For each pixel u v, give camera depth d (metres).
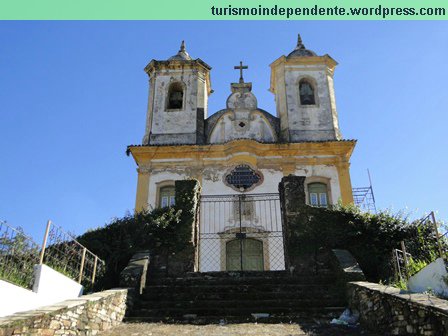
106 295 8.35
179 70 24.42
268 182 20.22
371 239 12.35
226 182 20.27
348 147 20.86
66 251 9.99
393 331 7.22
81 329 7.38
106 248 12.28
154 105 23.33
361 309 8.59
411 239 12.36
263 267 18.19
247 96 23.45
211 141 22.38
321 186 20.44
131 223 12.65
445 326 5.75
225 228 18.94
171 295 10.05
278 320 8.78
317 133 22.08
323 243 12.05
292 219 12.33
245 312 9.20
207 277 11.09
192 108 23.16
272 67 24.94
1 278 7.27
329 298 9.78
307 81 24.17
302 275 11.47
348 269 10.23
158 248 11.95
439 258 9.10
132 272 10.26
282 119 22.62
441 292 8.94
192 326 8.40
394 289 7.83
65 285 9.35
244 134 22.39
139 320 8.95
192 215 12.47
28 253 8.27
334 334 7.73
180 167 20.81
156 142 22.19
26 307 7.76
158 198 20.20
